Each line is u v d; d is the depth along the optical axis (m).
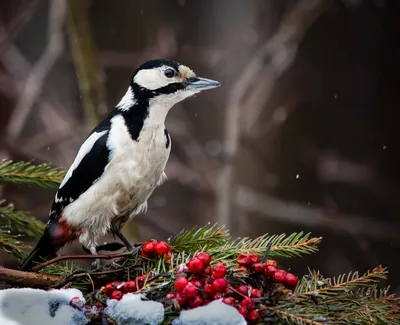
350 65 15.02
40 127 14.10
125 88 15.18
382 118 14.95
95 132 6.48
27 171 6.50
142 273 5.07
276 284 4.56
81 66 11.62
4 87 13.83
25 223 6.54
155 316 4.36
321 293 4.79
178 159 14.79
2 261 11.03
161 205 13.82
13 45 14.33
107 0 15.27
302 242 5.31
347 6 14.77
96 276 5.05
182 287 4.36
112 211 6.42
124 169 6.32
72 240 6.48
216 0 15.39
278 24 15.04
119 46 15.31
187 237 5.57
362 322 4.60
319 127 14.89
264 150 14.59
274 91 14.74
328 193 14.68
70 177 6.36
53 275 5.19
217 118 14.77
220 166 13.96
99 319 4.52
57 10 12.36
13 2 14.52
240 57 14.91
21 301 4.55
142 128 6.44
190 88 6.66
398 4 14.84
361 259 14.46
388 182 14.70
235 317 4.27
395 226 13.82
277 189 14.59
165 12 15.41
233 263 5.15
